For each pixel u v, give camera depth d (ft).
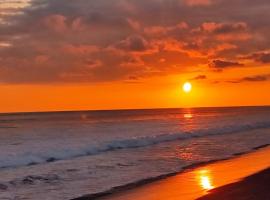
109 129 168.25
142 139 110.63
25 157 75.92
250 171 57.11
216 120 242.17
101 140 109.50
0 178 55.52
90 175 57.57
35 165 69.10
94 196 43.70
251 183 45.60
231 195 39.70
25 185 50.60
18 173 60.23
